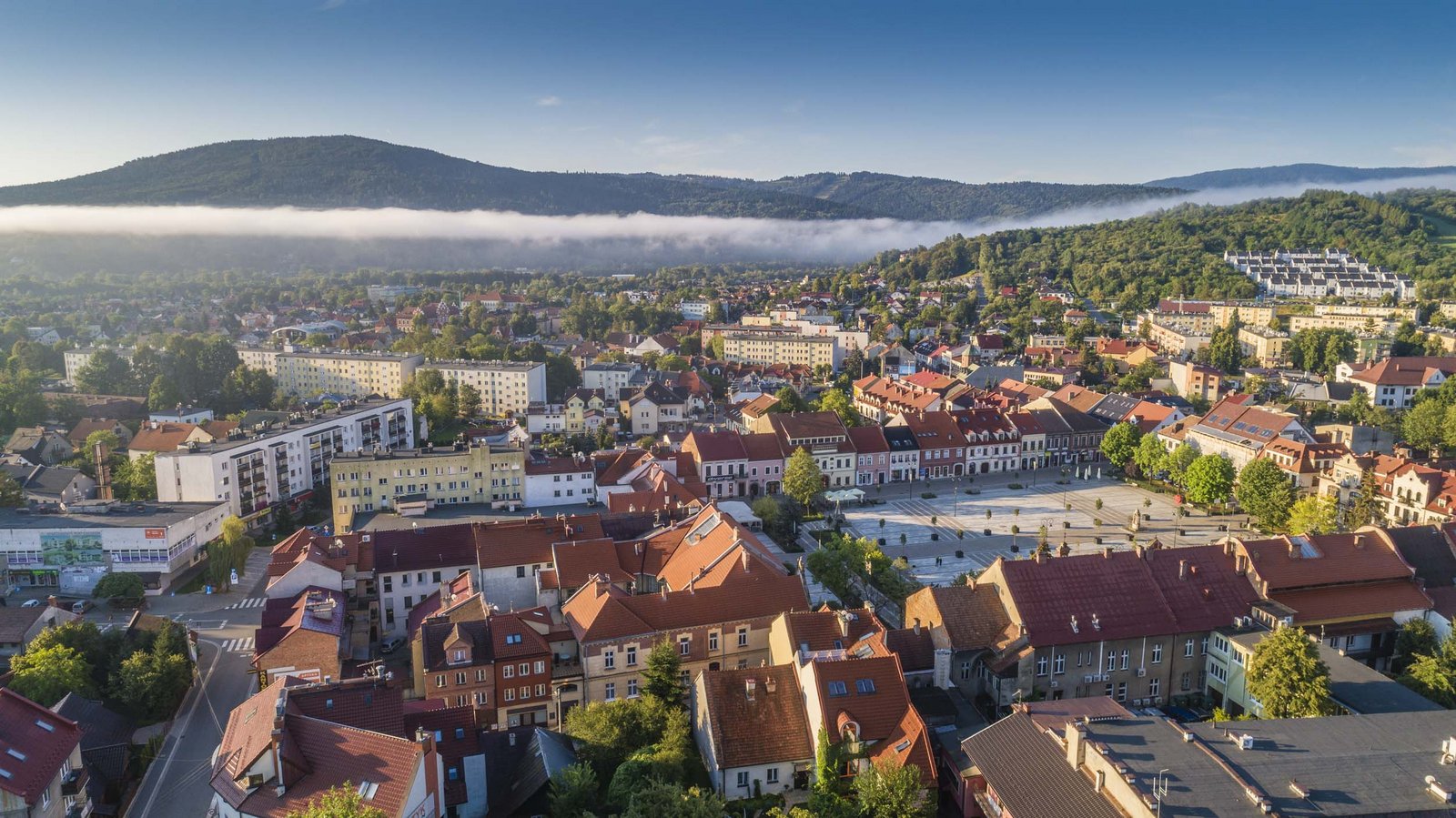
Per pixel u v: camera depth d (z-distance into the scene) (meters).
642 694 97.25
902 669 92.44
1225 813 59.81
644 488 175.12
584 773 77.00
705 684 86.06
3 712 78.50
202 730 106.75
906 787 72.69
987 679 99.62
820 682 83.38
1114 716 77.00
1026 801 67.38
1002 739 75.50
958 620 101.12
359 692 80.19
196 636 126.75
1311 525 154.50
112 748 94.19
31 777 75.00
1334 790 62.75
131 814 90.12
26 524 152.50
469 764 81.00
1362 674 90.25
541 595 122.81
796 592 111.69
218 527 170.25
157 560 152.12
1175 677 103.12
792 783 84.25
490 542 129.50
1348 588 110.06
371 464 170.12
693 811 68.88
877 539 177.88
